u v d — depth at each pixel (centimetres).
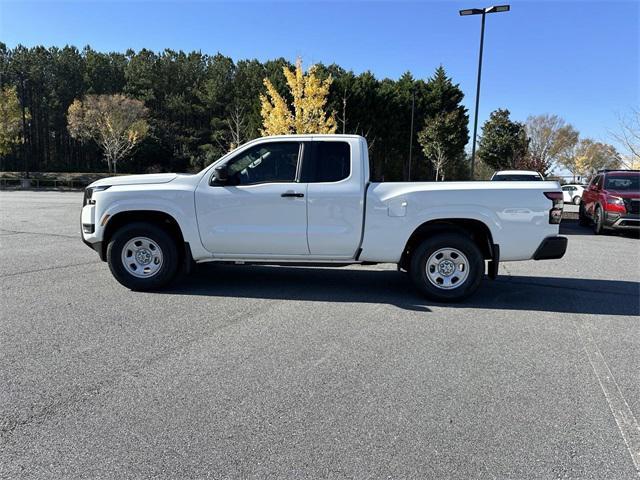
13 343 443
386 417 320
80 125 4894
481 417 323
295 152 618
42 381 365
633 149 2333
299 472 261
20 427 302
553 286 720
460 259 600
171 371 386
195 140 5853
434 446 288
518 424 315
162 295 622
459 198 588
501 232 588
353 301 607
